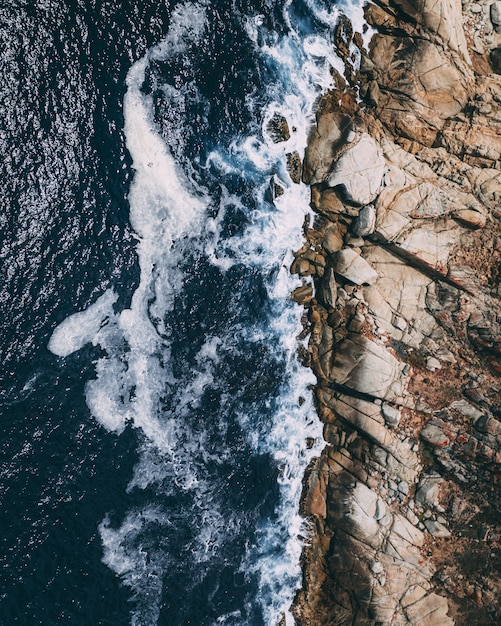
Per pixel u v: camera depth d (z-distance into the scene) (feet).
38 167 115.44
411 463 118.62
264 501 119.96
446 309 119.65
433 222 119.75
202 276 122.21
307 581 118.93
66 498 109.29
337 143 123.54
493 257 118.42
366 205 121.49
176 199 122.11
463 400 118.62
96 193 117.91
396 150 123.65
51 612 104.83
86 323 115.44
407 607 114.01
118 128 120.06
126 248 118.62
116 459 113.09
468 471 116.98
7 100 115.03
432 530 116.26
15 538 105.70
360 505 117.70
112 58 120.78
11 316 111.75
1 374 110.01
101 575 108.58
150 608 109.81
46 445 110.11
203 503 116.37
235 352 122.11
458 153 123.24
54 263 114.83
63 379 112.98
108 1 121.60
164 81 123.13
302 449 123.34
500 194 118.62
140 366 117.29
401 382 118.83
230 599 114.52
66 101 117.80
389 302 121.49
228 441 119.75
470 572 115.44
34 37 117.08
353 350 120.57
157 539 112.78
